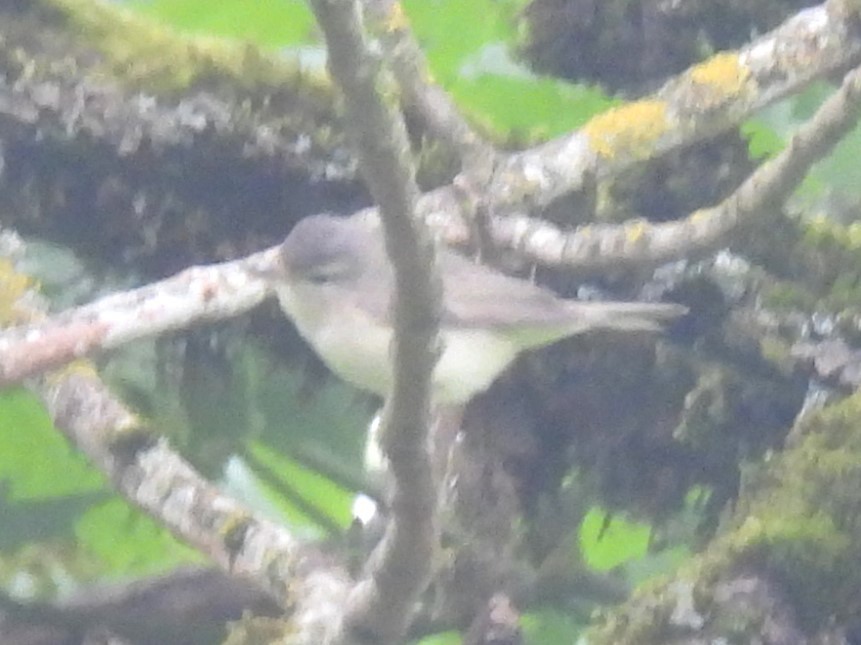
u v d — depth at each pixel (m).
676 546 8.49
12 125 7.96
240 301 7.40
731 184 8.52
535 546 8.30
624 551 9.40
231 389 8.69
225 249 8.27
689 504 8.38
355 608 5.70
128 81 8.09
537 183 8.00
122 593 8.46
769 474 7.27
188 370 8.64
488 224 7.73
